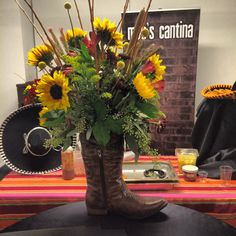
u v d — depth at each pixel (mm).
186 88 2363
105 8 2662
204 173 1337
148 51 833
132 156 1443
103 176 901
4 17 2465
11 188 1239
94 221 934
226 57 2652
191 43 2270
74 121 819
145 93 745
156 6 2605
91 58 775
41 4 2686
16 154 1384
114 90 807
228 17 2559
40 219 966
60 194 1176
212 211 1158
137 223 924
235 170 1313
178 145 2434
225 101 1437
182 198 1145
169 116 2416
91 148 874
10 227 940
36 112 1410
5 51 2492
